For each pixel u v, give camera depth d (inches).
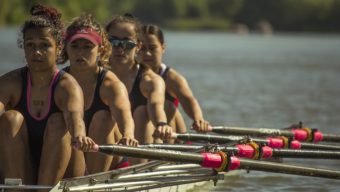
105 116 1304.1
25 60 1283.2
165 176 1321.4
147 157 1168.2
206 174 1290.6
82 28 1289.4
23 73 1198.3
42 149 1164.5
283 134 1688.0
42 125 1179.3
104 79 1306.6
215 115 2714.1
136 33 1542.8
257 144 1376.7
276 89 4001.0
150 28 1675.7
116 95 1294.3
